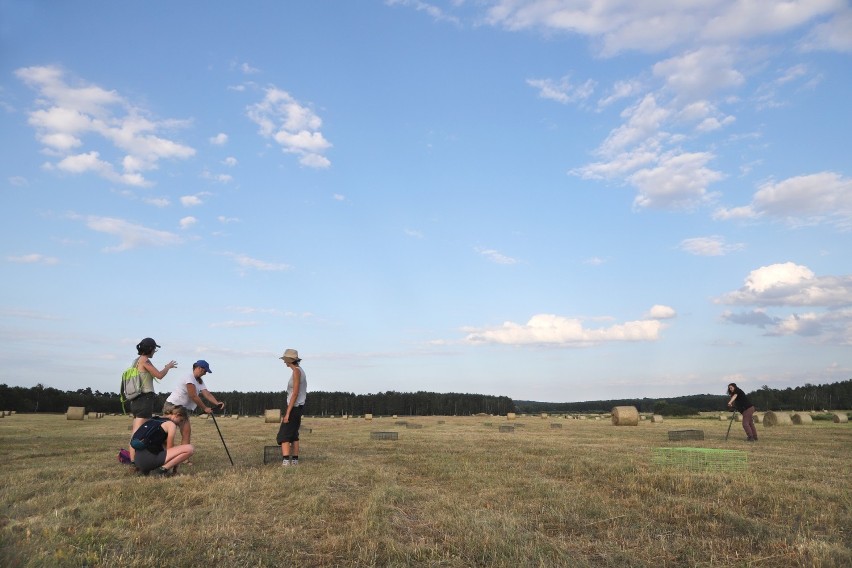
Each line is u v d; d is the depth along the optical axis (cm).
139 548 547
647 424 3606
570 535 638
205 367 1090
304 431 2622
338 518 691
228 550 552
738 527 654
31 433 2219
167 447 940
